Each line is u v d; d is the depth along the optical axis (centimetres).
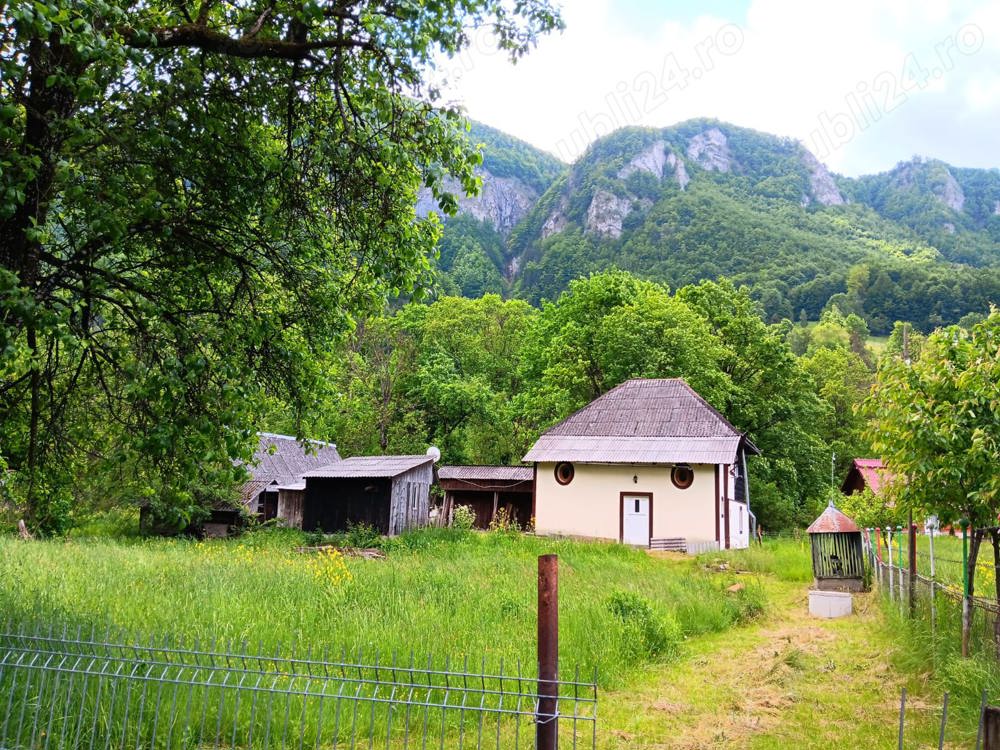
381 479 3225
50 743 614
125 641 699
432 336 5762
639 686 971
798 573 2122
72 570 1366
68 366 880
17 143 648
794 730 809
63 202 734
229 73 820
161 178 775
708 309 4625
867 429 1080
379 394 5209
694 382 3931
